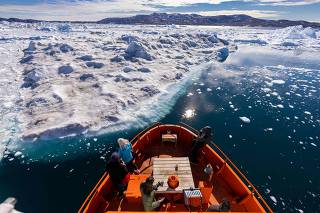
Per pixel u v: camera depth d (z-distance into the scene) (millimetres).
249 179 9930
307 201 8812
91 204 5645
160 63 26844
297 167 10703
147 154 7988
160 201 5422
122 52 29547
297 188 9445
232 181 6590
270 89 21609
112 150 11734
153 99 17594
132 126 13812
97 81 19156
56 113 14422
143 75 21594
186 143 8594
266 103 18156
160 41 38438
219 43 47188
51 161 10977
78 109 14820
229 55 39344
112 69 22734
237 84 22766
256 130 13953
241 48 49719
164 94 18750
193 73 25766
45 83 19188
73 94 17078
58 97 16328
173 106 16891
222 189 6609
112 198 6172
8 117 14336
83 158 11180
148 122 14414
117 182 5926
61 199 8945
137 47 28156
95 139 12539
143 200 5062
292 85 22766
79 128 13039
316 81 24438
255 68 30016
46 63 24484
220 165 7176
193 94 19516
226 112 16375
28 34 67000
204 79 23953
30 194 9172
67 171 10359
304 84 23375
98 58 26625
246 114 16141
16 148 11758
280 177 10062
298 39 70688
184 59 30781
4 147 11766
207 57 34094
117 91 17734
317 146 12367
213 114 16000
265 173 10312
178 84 21562
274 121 15141
